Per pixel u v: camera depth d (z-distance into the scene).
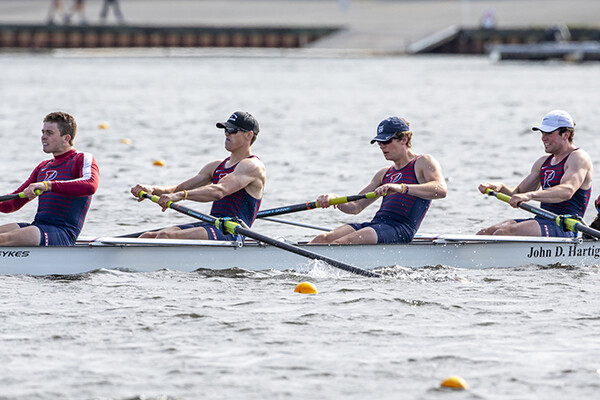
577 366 24.94
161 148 79.75
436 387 23.47
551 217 37.78
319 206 37.62
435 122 103.94
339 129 96.06
